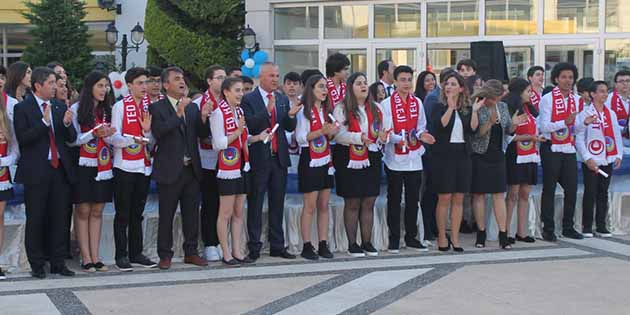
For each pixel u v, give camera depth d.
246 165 7.67
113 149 7.36
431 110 8.23
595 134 9.09
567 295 6.45
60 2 16.97
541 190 9.35
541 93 9.40
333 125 7.68
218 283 6.93
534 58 15.44
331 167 8.01
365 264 7.72
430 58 16.11
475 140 8.22
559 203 9.27
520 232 8.91
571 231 9.12
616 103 9.77
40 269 7.15
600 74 15.00
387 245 8.47
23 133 6.91
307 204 7.95
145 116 7.27
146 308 6.10
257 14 16.75
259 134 7.71
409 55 16.25
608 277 7.08
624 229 9.46
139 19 18.88
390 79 9.46
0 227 7.11
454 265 7.63
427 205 8.75
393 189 8.23
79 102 7.18
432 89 9.26
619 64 14.92
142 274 7.32
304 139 7.81
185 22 16.66
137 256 7.63
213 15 16.41
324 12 16.67
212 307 6.13
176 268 7.56
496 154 8.34
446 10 15.95
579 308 6.07
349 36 16.61
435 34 16.06
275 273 7.33
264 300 6.34
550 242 8.89
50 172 7.05
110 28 16.41
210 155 7.73
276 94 7.97
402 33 16.28
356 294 6.53
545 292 6.55
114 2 18.78
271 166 7.90
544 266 7.57
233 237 7.79
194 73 16.52
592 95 9.15
